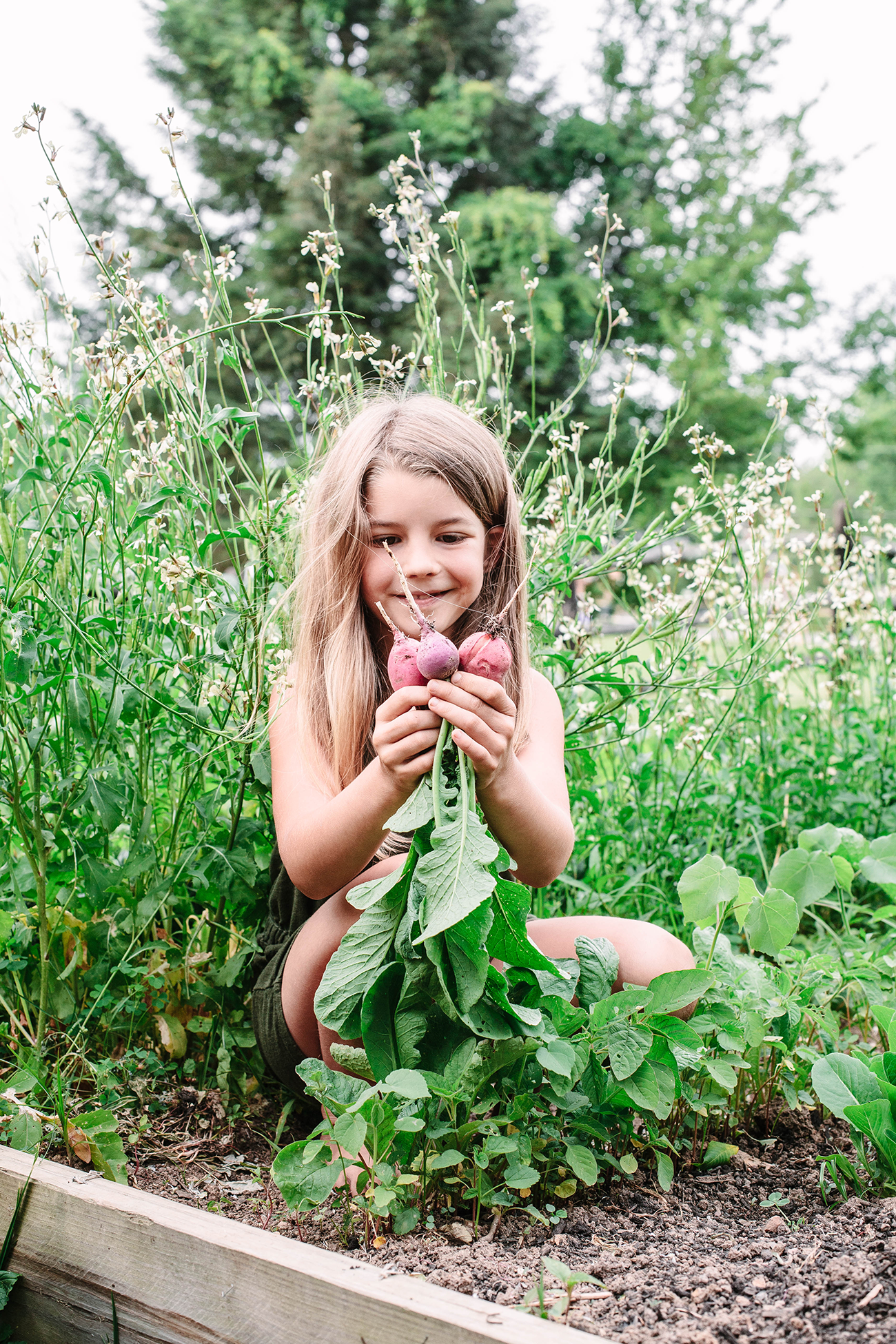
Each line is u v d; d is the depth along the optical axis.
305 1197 1.30
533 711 1.98
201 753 1.90
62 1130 1.61
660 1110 1.38
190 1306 1.25
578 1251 1.29
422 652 1.42
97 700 2.03
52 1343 1.39
